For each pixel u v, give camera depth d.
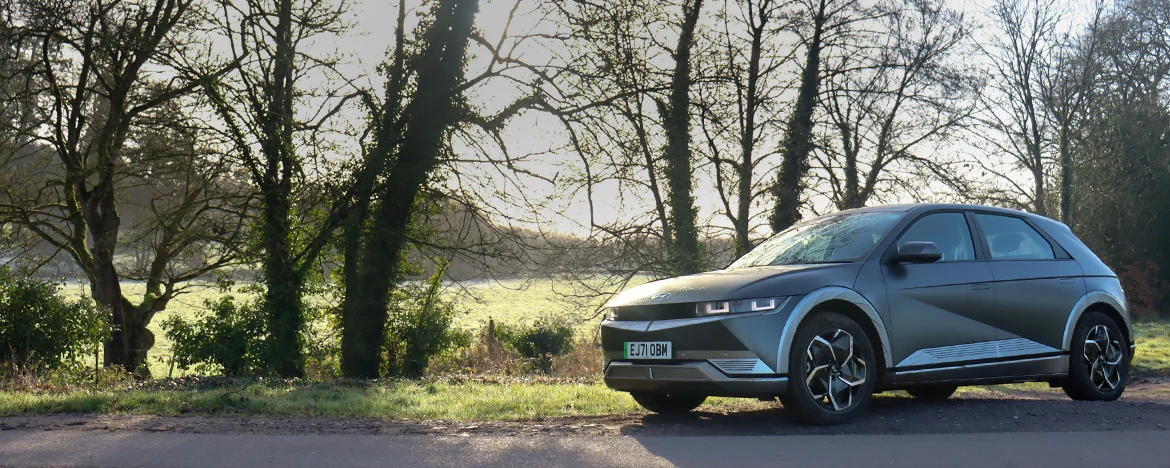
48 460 4.50
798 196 22.08
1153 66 34.28
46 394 9.00
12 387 10.50
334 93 16.69
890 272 6.26
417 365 19.11
